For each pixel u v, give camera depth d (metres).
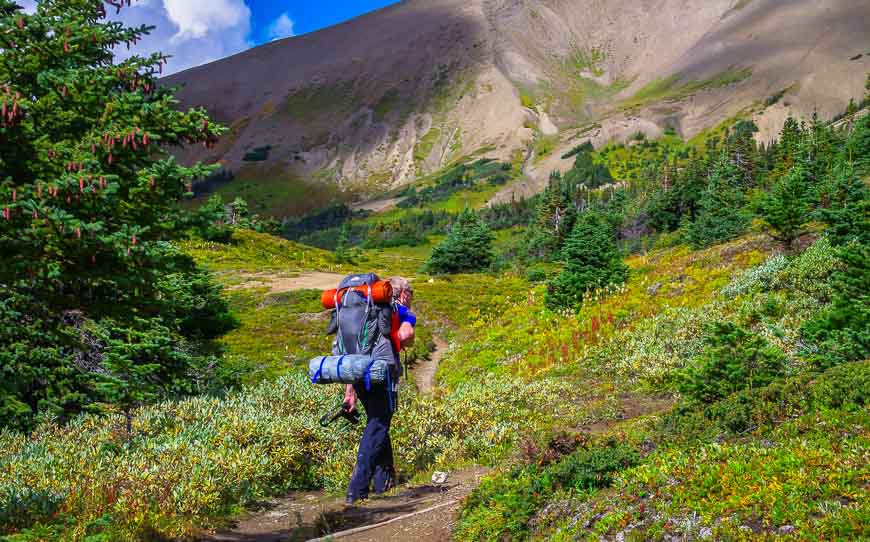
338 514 6.27
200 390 21.36
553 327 28.12
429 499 6.45
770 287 22.28
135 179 5.78
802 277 21.64
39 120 5.56
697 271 27.98
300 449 9.41
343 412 6.57
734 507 3.83
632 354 20.80
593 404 14.87
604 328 25.06
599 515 4.42
